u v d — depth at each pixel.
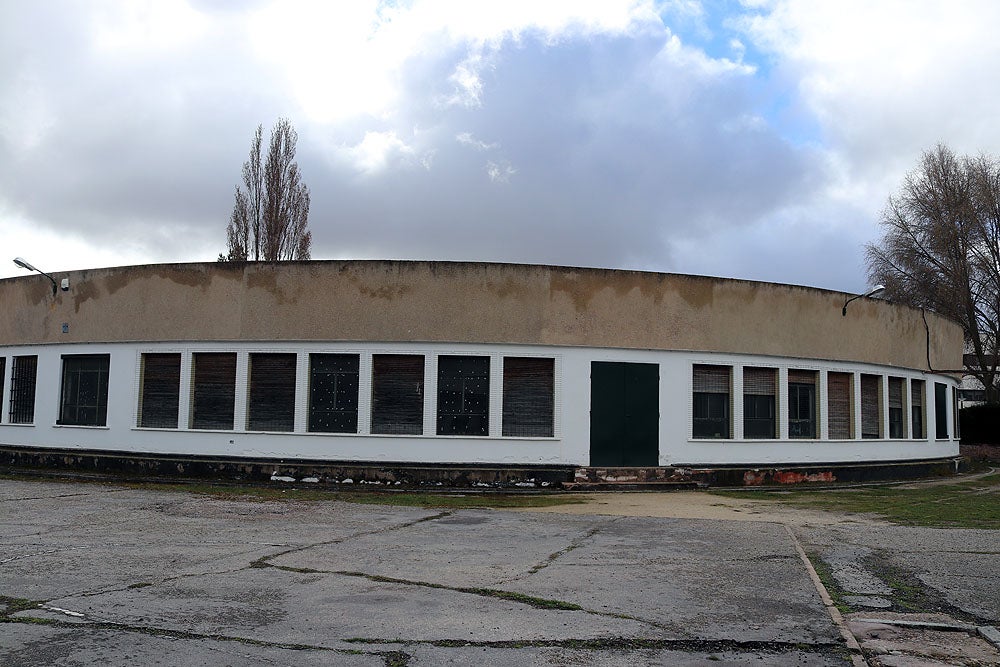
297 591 8.23
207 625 6.97
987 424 38.47
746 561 10.16
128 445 20.25
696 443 20.16
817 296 22.19
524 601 7.95
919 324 25.61
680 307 20.25
